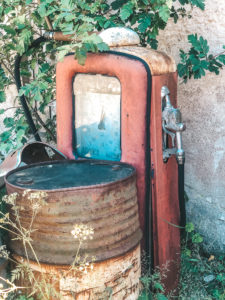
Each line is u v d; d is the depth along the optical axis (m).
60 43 2.27
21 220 1.57
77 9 2.05
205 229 2.20
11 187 1.57
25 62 2.42
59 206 1.49
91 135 1.84
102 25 1.96
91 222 1.51
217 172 2.10
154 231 1.78
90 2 2.09
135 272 1.68
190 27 2.04
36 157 1.96
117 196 1.55
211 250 2.19
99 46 1.67
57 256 1.52
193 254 2.13
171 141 1.80
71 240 1.51
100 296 1.57
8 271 1.75
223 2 1.91
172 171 1.80
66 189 1.47
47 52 2.34
